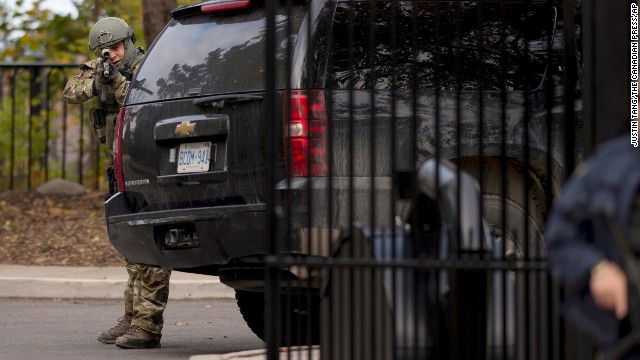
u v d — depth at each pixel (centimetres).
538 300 1527
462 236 1531
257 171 2147
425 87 2120
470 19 2155
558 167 2138
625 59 1434
